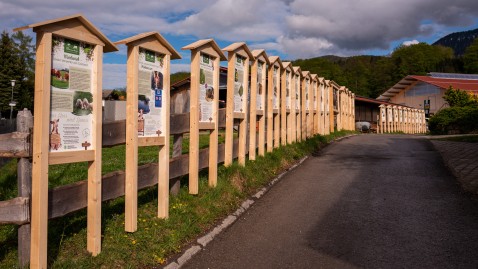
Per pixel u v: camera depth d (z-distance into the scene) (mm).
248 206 7535
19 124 4082
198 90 7039
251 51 10039
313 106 16781
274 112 11523
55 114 4191
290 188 8930
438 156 13570
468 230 6168
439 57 107812
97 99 4664
